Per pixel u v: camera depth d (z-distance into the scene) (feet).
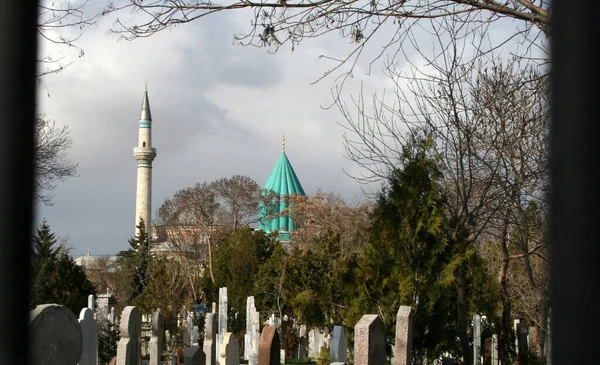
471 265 61.05
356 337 40.55
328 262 111.04
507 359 52.44
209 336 68.39
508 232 53.36
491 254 66.74
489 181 42.68
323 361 78.07
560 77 18.66
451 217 49.75
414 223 50.98
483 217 48.70
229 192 222.28
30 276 31.37
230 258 163.84
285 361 106.93
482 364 67.41
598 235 17.40
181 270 144.66
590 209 17.62
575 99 18.34
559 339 17.40
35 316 33.45
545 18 28.48
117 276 149.38
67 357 35.47
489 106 41.88
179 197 218.38
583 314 17.13
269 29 30.40
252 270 154.40
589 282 17.22
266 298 125.49
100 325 90.84
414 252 51.06
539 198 41.45
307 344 118.62
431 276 50.34
